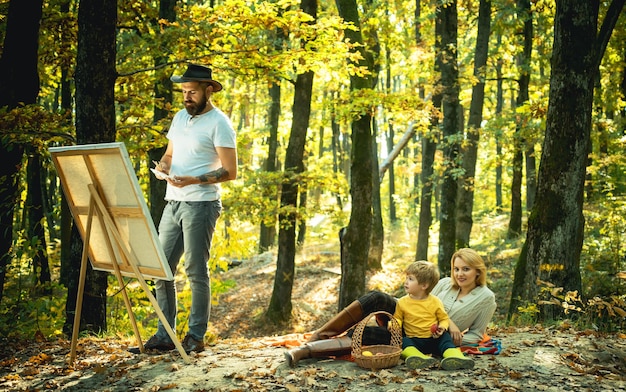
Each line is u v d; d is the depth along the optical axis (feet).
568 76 27.81
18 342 20.83
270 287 61.87
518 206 73.26
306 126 52.80
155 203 44.04
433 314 15.53
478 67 59.16
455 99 53.67
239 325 53.72
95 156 15.40
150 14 35.83
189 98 16.53
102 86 23.34
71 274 24.32
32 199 45.11
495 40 80.12
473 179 58.44
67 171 16.48
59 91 60.13
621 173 55.88
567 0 27.66
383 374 14.07
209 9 30.91
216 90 16.97
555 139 28.25
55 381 14.90
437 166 59.67
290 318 53.21
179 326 26.25
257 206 50.47
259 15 29.86
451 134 53.36
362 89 39.52
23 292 24.86
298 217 52.49
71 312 23.84
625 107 62.18
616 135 52.06
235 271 71.41
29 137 25.00
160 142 32.96
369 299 15.87
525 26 64.13
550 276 27.78
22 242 24.07
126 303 16.97
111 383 14.51
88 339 20.70
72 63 34.40
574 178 28.02
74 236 24.39
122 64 35.14
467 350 16.03
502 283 51.31
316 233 94.79
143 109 35.17
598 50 29.07
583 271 35.99
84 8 23.00
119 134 33.04
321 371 14.52
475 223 95.66
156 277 15.71
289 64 31.55
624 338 18.94
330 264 68.85
